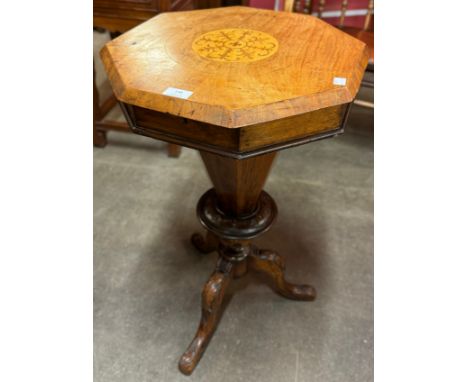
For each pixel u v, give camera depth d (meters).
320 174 1.93
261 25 1.03
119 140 2.14
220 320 1.28
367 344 1.22
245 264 1.25
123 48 0.87
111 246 1.53
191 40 0.93
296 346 1.21
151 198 1.76
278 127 0.71
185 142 0.75
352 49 0.88
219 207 1.14
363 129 2.26
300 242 1.57
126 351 1.19
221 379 1.13
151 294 1.36
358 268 1.47
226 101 0.67
